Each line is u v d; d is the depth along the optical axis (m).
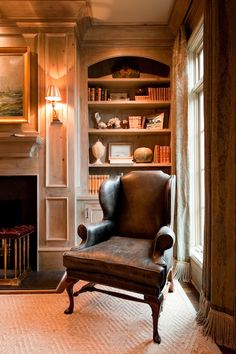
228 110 1.78
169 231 1.99
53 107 3.24
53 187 3.25
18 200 3.40
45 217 3.25
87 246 2.23
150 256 1.96
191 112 3.03
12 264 3.25
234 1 1.73
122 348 1.74
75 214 3.27
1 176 3.32
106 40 3.66
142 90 3.81
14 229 2.94
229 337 1.74
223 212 1.79
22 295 2.52
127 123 3.86
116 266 1.92
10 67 3.28
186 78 2.99
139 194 2.62
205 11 2.08
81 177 3.66
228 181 1.77
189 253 2.89
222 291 1.80
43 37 3.29
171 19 3.41
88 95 3.70
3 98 3.28
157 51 3.68
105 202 2.57
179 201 2.93
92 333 1.90
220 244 1.81
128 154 3.94
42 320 2.07
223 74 1.80
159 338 1.80
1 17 3.23
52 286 2.70
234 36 1.73
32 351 1.70
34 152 3.25
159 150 3.76
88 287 2.22
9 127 3.31
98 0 3.06
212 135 1.88
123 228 2.59
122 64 3.86
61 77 3.29
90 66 3.95
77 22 3.29
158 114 3.84
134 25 3.55
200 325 2.00
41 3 3.08
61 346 1.75
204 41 2.10
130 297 2.00
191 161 3.01
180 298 2.46
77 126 3.52
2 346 1.75
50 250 3.22
